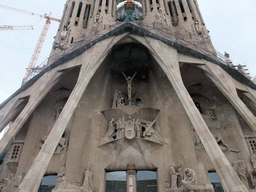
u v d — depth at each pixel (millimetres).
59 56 20797
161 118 19078
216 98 19078
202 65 17453
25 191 10164
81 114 18297
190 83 19859
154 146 17375
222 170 10844
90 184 15320
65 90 20125
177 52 17781
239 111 14875
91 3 29172
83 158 16516
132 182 16172
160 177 16125
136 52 21547
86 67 16516
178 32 23891
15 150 17500
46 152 11773
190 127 17453
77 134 17234
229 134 17203
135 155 17203
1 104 18438
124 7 34562
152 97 21031
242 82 17844
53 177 16391
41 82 17328
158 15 24266
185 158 16141
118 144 17297
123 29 18609
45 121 18547
